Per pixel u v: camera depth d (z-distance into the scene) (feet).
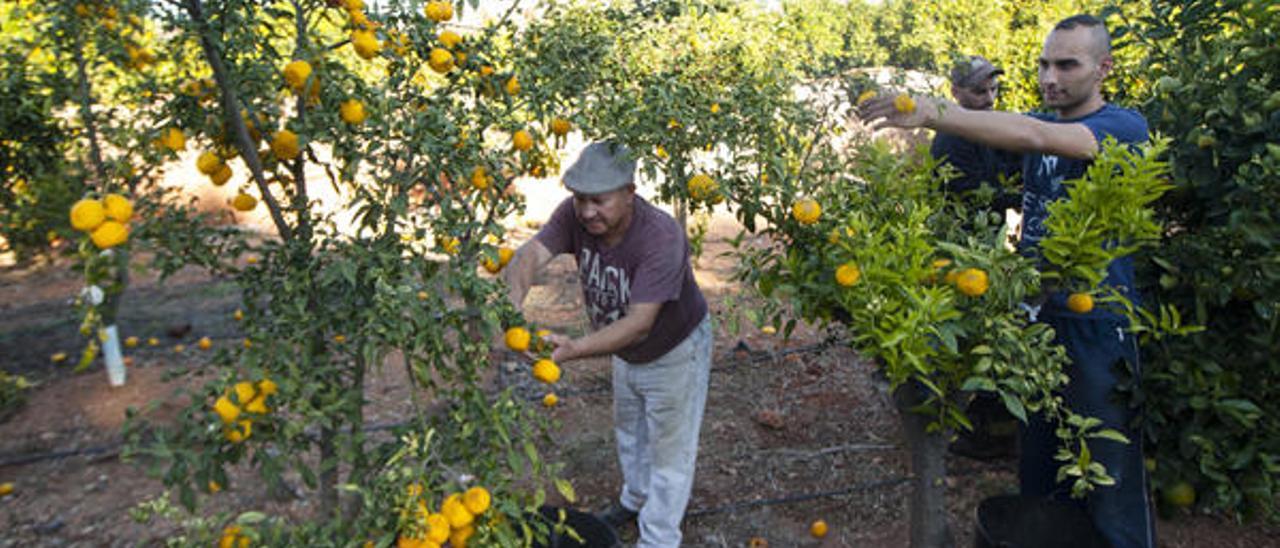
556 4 8.89
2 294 19.53
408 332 5.90
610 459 12.81
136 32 5.78
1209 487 10.32
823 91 8.61
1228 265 9.45
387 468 5.90
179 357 16.19
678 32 13.87
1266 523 11.03
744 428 13.96
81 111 6.59
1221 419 9.48
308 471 5.90
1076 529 9.29
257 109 6.26
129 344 16.51
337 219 21.57
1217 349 9.68
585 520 8.73
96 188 6.04
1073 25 8.78
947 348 7.33
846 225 7.80
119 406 13.99
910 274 7.22
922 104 7.47
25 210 7.99
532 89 7.64
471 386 6.14
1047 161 9.25
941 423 8.13
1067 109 9.15
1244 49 9.93
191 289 20.17
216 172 6.31
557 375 6.73
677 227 8.88
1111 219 7.27
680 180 8.65
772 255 8.43
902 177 8.87
